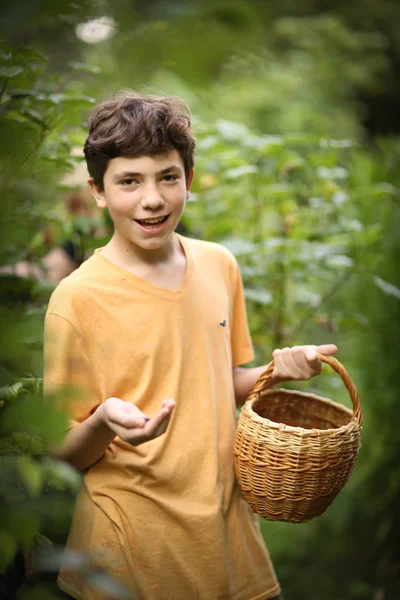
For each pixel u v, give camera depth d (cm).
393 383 255
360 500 270
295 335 233
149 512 123
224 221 228
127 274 128
